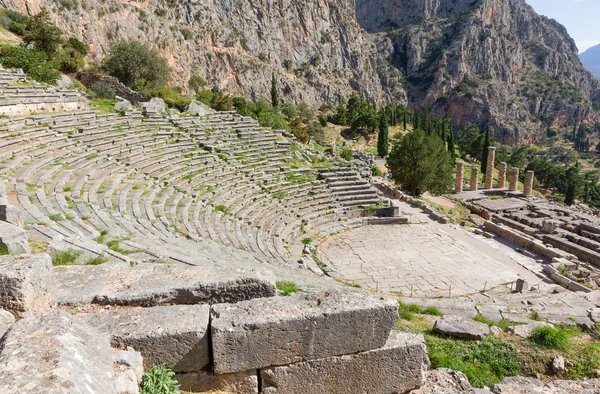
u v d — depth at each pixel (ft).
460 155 369.09
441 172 138.41
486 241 96.37
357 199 106.42
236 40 369.50
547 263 85.10
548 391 24.58
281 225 84.33
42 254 18.62
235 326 17.71
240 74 355.36
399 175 138.92
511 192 167.73
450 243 89.56
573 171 366.02
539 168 380.37
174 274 21.76
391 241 89.15
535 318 40.37
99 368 13.47
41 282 17.62
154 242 45.39
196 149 99.55
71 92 100.68
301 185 103.55
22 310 16.43
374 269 74.02
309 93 430.20
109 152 78.18
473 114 621.31
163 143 94.68
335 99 461.78
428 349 29.14
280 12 441.27
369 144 321.52
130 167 75.97
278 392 18.80
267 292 21.16
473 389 23.59
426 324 35.12
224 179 89.56
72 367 11.93
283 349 18.48
